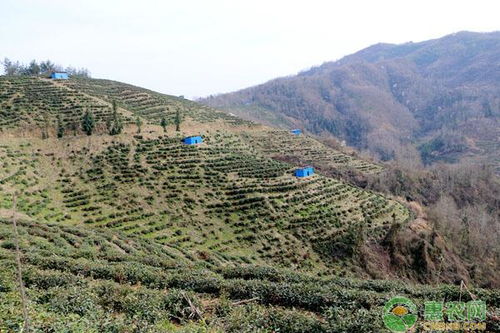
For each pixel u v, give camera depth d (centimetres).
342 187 7250
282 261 4731
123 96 10581
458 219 7650
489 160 15588
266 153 9594
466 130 19612
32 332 1367
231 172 6681
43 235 3341
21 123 6844
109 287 2022
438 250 5797
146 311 1744
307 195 6362
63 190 5334
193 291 2173
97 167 5994
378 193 8006
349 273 4900
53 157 6106
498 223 8256
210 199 5697
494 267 6531
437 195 9581
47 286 2081
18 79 9381
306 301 2050
